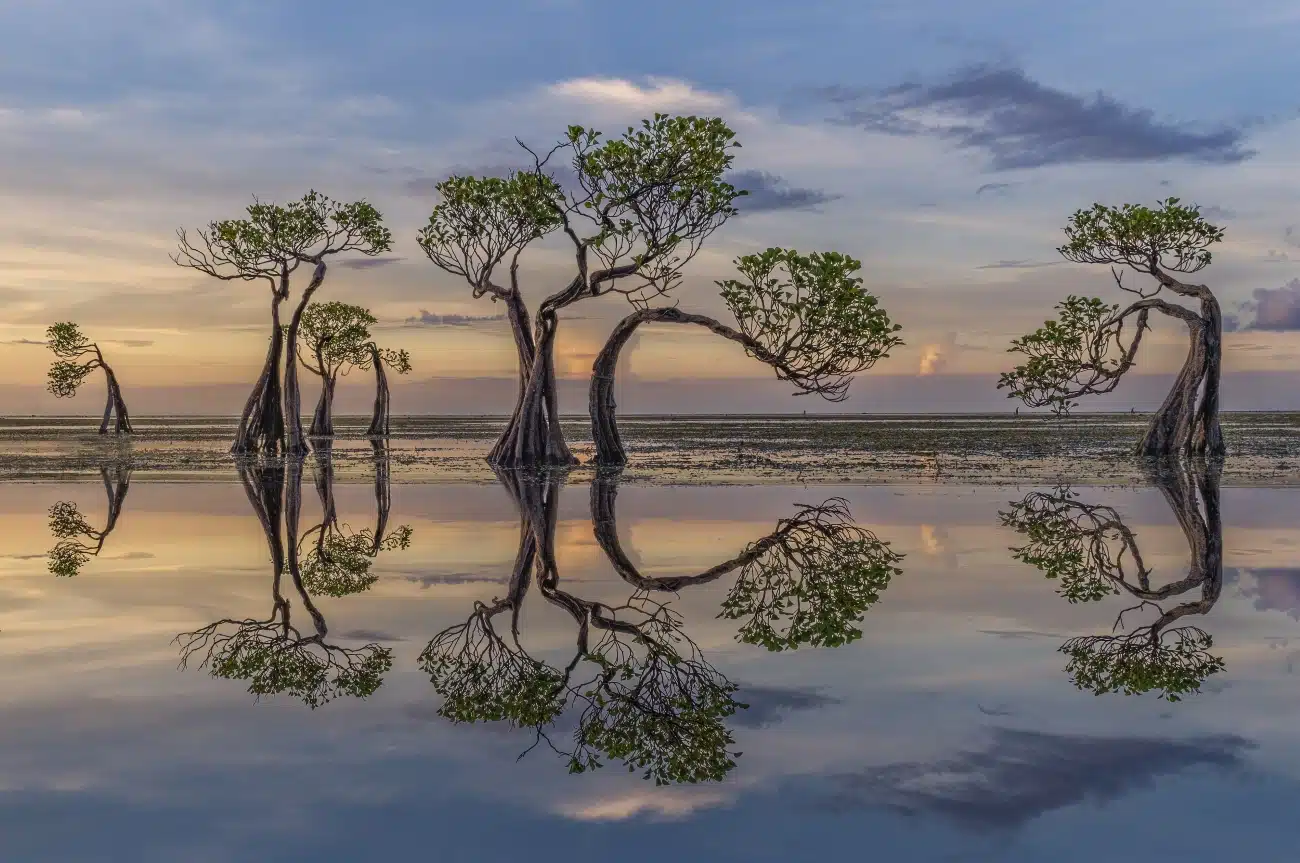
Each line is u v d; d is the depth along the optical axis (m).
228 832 5.96
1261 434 63.66
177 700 8.70
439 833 5.94
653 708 8.46
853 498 25.56
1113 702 8.41
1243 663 9.73
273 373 48.09
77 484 31.89
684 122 32.69
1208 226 37.38
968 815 6.12
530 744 7.57
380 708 8.51
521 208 36.34
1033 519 21.11
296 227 45.72
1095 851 5.65
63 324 78.06
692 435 71.56
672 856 5.60
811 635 11.09
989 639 10.82
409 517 22.47
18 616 12.30
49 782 6.77
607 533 19.61
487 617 12.27
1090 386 37.84
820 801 6.36
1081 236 39.19
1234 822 5.99
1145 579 14.43
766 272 29.83
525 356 39.06
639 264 34.50
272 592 13.94
